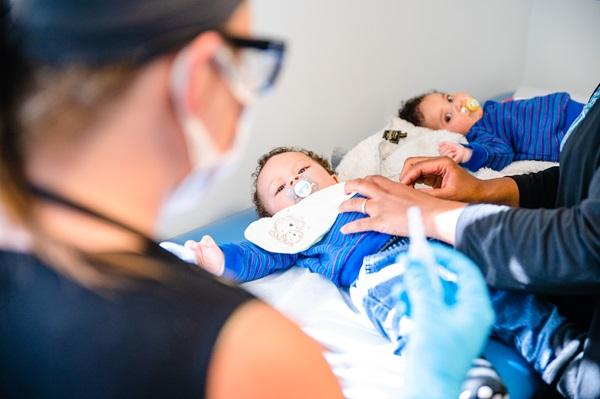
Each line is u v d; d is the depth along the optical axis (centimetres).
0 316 42
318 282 128
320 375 43
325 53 188
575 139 93
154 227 44
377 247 125
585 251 78
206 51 38
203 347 39
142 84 38
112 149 39
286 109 182
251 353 39
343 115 205
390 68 216
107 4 36
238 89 42
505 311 105
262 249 136
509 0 246
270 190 155
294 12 173
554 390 106
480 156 173
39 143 37
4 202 37
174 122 40
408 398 52
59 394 41
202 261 127
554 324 101
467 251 92
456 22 232
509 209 89
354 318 118
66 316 41
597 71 249
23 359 42
